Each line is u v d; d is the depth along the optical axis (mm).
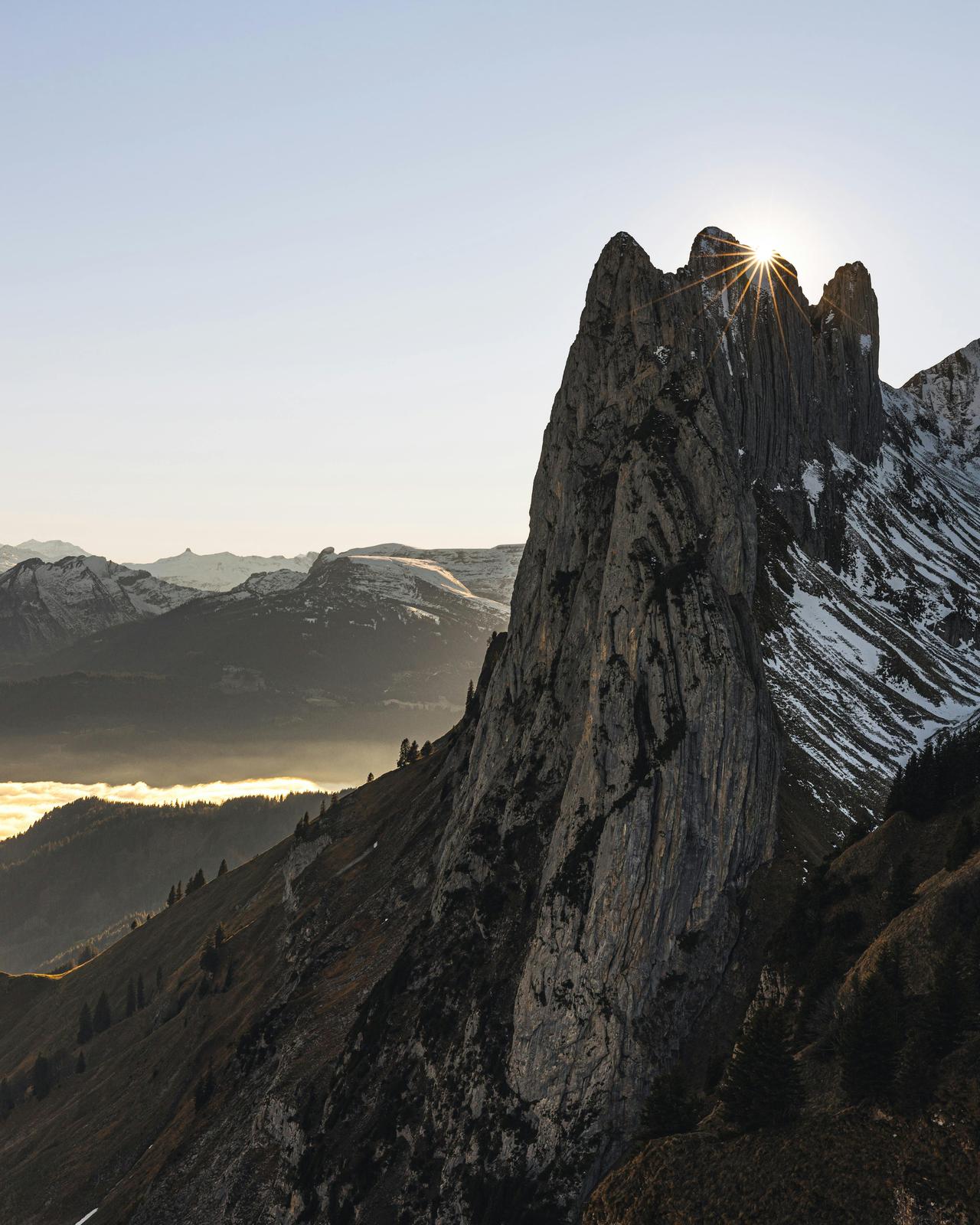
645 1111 74750
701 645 101250
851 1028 63156
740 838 96875
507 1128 93375
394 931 146250
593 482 137250
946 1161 57281
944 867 79750
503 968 107625
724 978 92500
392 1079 111250
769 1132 65000
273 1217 114500
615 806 98188
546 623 133625
